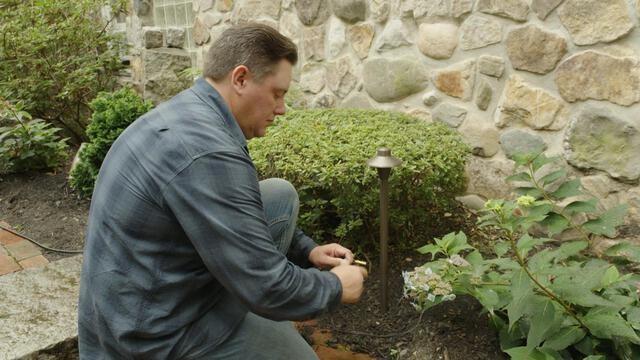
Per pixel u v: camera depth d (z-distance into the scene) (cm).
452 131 274
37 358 189
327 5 352
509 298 171
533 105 262
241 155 120
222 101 127
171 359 125
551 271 154
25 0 488
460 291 176
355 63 344
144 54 488
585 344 156
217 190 114
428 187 231
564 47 245
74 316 209
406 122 285
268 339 136
